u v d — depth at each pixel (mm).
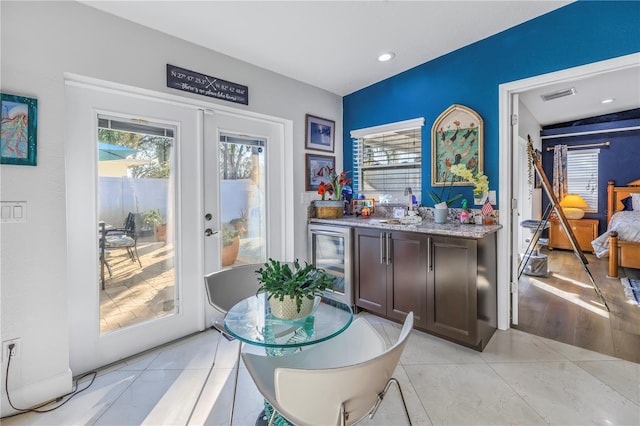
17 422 1550
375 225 2615
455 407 1621
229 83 2572
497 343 2287
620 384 1784
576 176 5531
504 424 1503
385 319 2758
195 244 2467
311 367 1317
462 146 2637
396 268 2492
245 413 1614
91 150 1956
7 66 1566
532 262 3998
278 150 3064
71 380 1768
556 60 2143
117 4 1865
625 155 5070
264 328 1337
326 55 2623
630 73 3135
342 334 1545
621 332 2422
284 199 3117
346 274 2848
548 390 1746
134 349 2164
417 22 2197
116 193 2080
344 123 3635
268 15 2035
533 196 5531
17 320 1607
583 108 4523
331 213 3119
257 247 2924
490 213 2441
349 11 2031
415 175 3121
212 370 1988
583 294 3285
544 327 2541
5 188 1563
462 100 2635
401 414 1580
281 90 2975
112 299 2078
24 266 1625
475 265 2057
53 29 1712
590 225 5223
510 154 2486
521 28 2287
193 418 1576
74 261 1909
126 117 2098
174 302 2381
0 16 1546
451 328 2191
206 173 2520
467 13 2123
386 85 3186
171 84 2229
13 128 1574
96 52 1879
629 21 1871
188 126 2402
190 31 2191
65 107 1855
